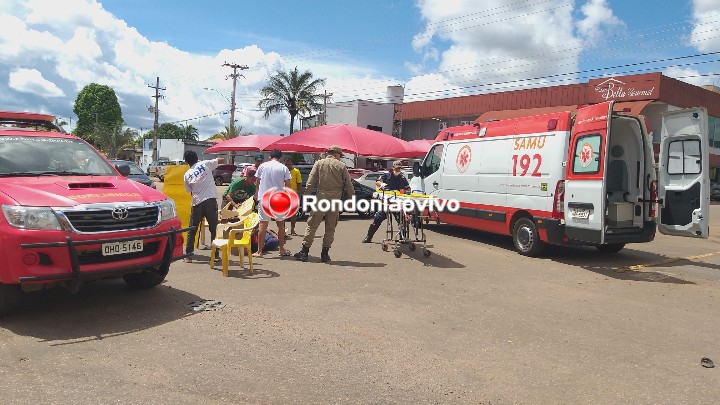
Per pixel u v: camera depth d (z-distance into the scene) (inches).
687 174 326.0
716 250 415.5
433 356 160.6
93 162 228.7
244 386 134.3
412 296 231.9
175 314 192.5
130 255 188.9
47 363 145.0
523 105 1478.8
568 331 189.6
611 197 332.2
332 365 150.3
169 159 1881.2
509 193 362.0
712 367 158.2
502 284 262.2
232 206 337.1
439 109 1678.2
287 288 237.1
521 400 133.0
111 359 149.1
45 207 170.9
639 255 370.0
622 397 136.3
